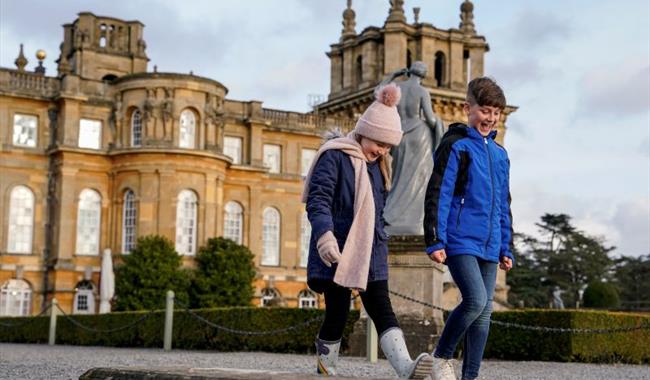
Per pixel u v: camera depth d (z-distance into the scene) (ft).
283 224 231.09
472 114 26.00
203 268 194.59
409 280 63.87
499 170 25.85
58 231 197.98
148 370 24.34
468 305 24.58
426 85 243.81
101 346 107.14
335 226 24.34
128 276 180.24
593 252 328.08
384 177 25.40
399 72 68.13
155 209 195.62
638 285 348.18
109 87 205.67
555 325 67.56
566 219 337.31
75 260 198.29
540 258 330.54
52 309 114.83
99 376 25.68
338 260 23.27
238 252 196.54
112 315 107.55
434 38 250.37
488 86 25.84
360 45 263.08
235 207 222.89
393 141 24.79
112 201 200.64
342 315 25.22
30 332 126.11
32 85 203.72
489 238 25.23
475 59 257.75
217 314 87.61
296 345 78.07
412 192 65.41
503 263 26.99
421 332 62.69
